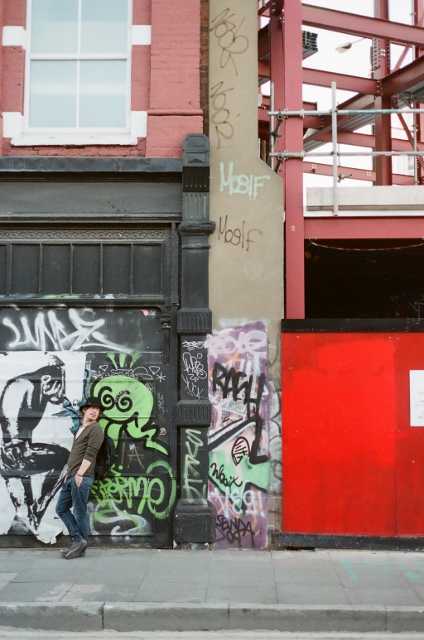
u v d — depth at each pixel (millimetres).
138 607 5902
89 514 8000
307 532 7859
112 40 8836
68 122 8727
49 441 8109
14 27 8641
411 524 7801
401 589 6391
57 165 8148
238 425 8000
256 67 8430
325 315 17594
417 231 8547
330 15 12891
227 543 7898
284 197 8695
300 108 8953
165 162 8164
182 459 7953
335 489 7883
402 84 15062
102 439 7598
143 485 8023
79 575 6824
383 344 7980
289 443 7957
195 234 8148
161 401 8109
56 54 8797
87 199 8234
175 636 5770
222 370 8055
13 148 8414
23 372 8180
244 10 8500
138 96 8523
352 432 7926
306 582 6602
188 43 8484
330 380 7984
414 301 14172
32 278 8281
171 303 8164
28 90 8727
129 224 8250
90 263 8305
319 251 9500
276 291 8133
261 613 5879
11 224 8234
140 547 7957
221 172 8281
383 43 15789
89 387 8148
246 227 8203
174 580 6660
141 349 8195
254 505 7922
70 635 5793
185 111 8336
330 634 5789
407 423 7898
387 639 5656
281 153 8641
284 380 8023
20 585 6488
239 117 8352
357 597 6160
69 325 8227
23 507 8055
